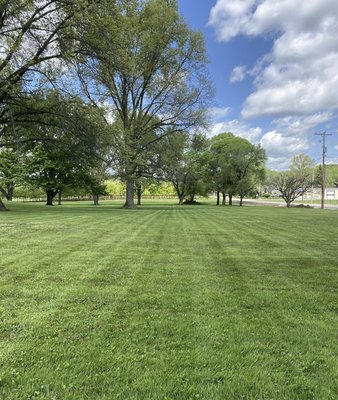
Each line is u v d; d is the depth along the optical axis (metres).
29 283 5.41
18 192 66.62
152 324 3.93
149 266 6.76
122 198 98.94
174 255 7.92
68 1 16.83
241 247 9.21
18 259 7.08
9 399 2.55
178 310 4.41
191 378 2.86
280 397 2.63
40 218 16.52
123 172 29.59
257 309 4.50
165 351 3.31
